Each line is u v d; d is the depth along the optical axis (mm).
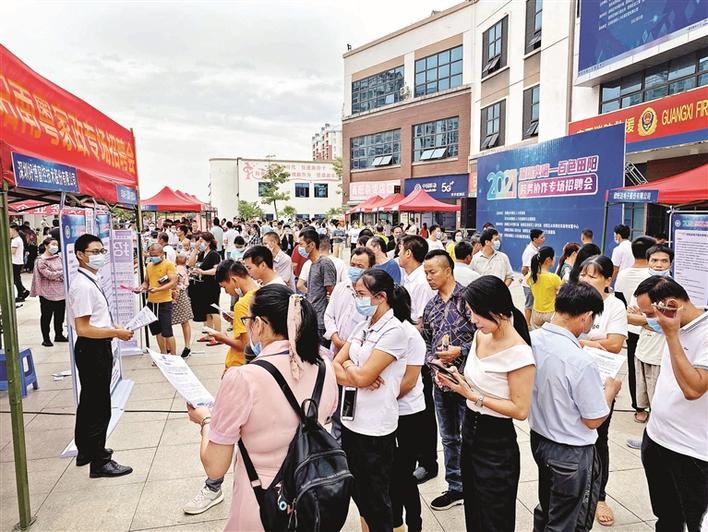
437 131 26891
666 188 6574
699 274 4672
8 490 3586
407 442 2820
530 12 18203
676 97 10531
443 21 26031
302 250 5906
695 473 2326
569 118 15141
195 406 1957
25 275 16219
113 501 3432
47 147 4051
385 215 30234
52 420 4930
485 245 6715
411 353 2684
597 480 2326
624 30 12117
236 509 1732
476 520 2459
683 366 2211
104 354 3738
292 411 1711
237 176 55531
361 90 32500
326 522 1599
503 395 2293
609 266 3197
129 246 6734
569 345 2291
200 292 7910
